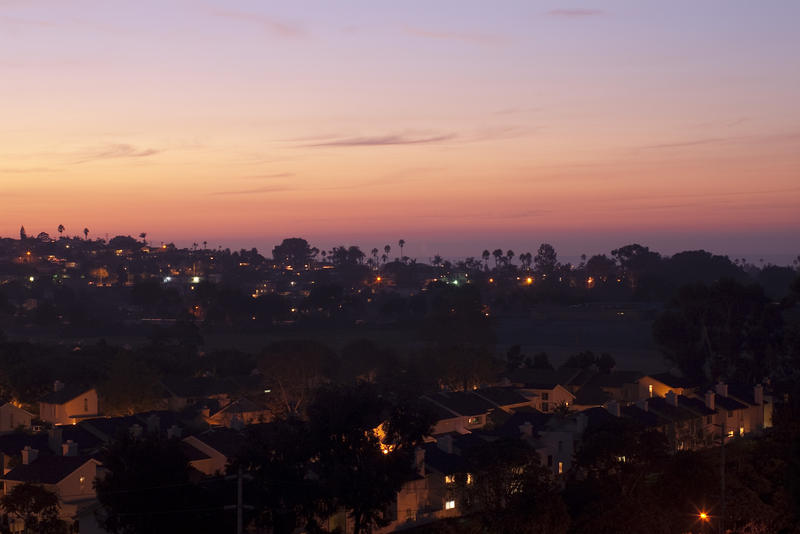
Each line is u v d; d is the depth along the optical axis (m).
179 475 60.16
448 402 110.56
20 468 73.56
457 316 195.62
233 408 114.69
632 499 67.31
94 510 65.44
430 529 70.19
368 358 142.00
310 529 64.00
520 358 160.88
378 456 65.94
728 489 72.31
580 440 85.31
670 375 138.50
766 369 147.88
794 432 86.50
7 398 123.69
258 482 61.97
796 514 68.62
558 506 65.19
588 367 154.12
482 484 69.50
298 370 128.50
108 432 94.75
